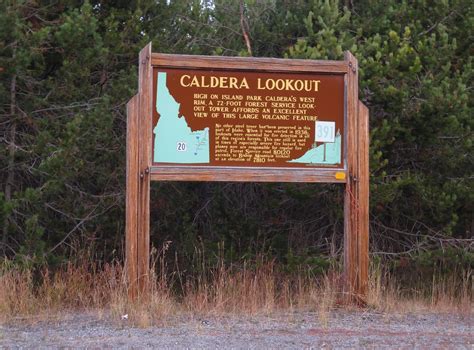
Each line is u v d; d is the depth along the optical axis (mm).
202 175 8734
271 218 13141
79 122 10648
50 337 7020
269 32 14297
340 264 10906
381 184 11453
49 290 9016
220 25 14617
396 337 7184
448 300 9945
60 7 11641
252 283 9438
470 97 12219
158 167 8656
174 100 8750
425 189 11961
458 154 12117
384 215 12852
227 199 13477
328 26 12453
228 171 8789
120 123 12133
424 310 9320
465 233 13305
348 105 9078
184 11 13992
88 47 11281
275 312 8734
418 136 11844
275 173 8883
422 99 11344
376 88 11266
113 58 12047
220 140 8836
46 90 11547
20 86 11484
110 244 12180
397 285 11609
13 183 11391
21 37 10438
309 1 13516
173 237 13266
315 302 9281
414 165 12539
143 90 8688
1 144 11195
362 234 9109
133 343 6707
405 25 12672
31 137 11258
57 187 10594
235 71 8891
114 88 11695
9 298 8656
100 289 9227
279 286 10664
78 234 11805
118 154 11836
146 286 8562
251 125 8898
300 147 8992
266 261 11625
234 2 15180
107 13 12398
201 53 13891
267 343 6762
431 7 12586
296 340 6938
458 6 12383
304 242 12812
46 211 11469
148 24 12859
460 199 12273
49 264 10648
